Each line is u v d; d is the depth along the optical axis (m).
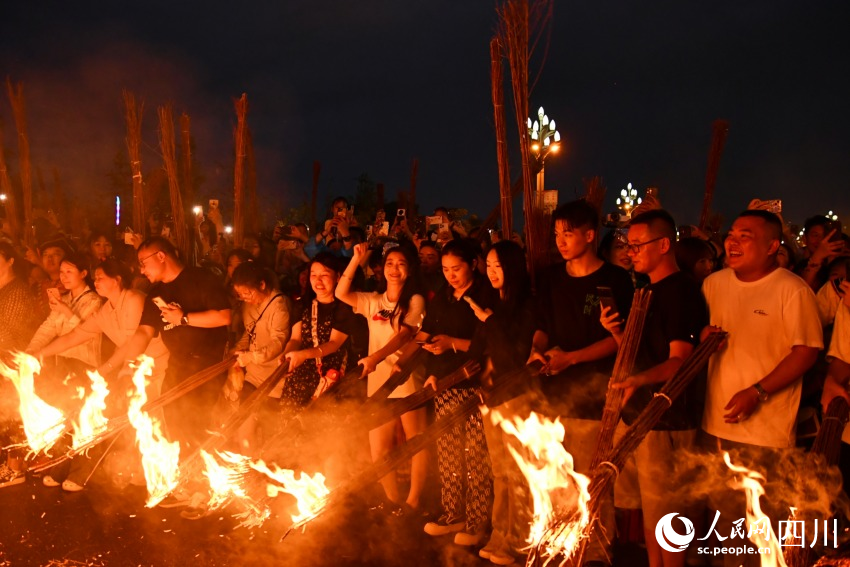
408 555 4.66
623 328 4.14
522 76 4.93
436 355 4.92
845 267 4.75
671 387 3.67
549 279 4.44
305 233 9.41
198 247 9.55
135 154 8.12
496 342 4.57
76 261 6.36
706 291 3.97
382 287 6.70
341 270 5.61
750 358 3.74
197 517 5.19
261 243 8.25
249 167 9.67
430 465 5.77
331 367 5.55
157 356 5.84
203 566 4.50
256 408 5.38
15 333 6.52
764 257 3.73
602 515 4.29
